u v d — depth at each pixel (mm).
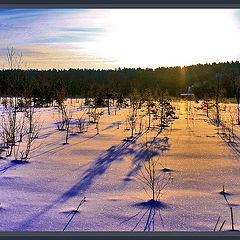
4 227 2730
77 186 3994
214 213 3182
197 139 8023
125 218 3010
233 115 15414
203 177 4523
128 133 9055
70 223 2855
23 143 6965
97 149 6516
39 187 3902
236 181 4344
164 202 3469
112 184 4113
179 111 18344
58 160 5434
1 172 4504
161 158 5766
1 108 13664
